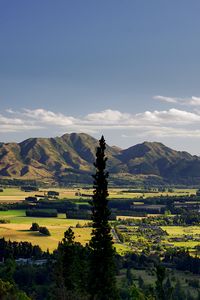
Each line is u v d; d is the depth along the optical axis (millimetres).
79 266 127938
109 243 104188
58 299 101125
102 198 104312
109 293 103938
